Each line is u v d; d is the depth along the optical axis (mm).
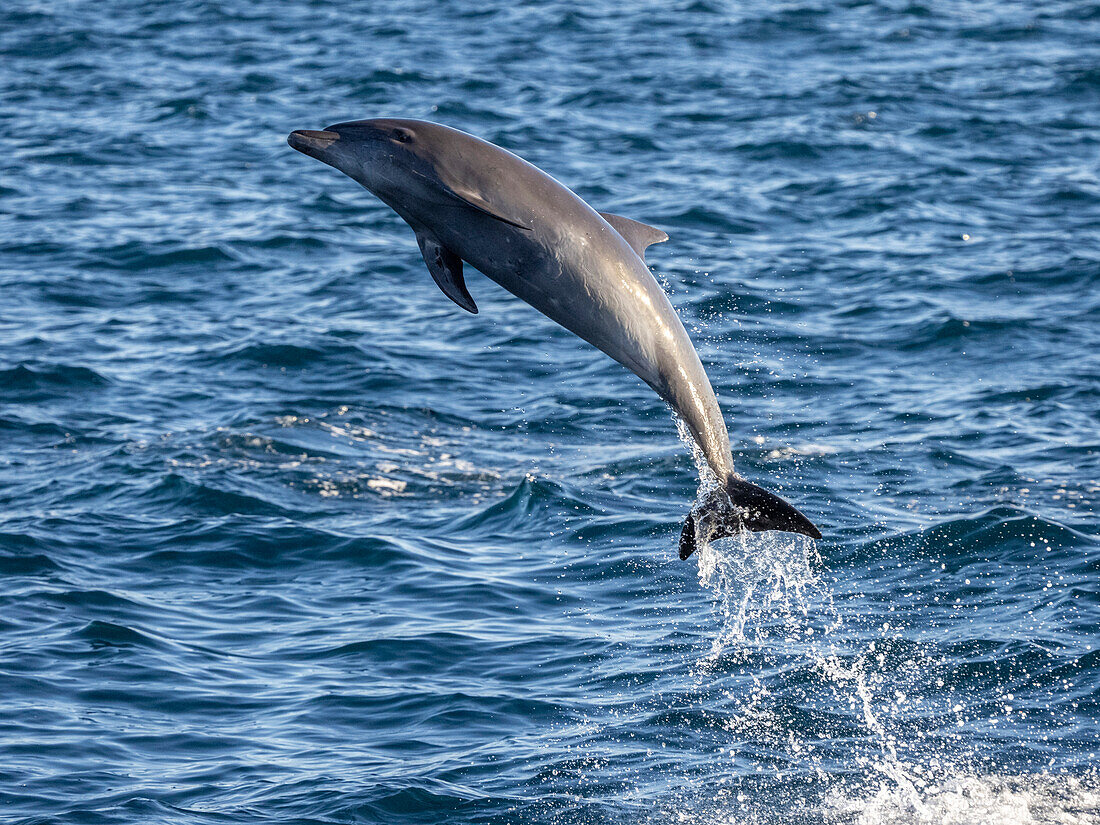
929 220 94312
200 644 43156
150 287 85375
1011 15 166250
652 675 40812
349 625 44469
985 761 36281
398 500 55250
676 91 133875
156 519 52938
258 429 62281
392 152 25391
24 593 46125
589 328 26203
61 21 171000
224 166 114562
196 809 33875
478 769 36094
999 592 45219
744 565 47906
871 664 41156
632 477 56812
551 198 25766
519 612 45250
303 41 159375
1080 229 91500
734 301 77812
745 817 33875
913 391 65125
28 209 101438
